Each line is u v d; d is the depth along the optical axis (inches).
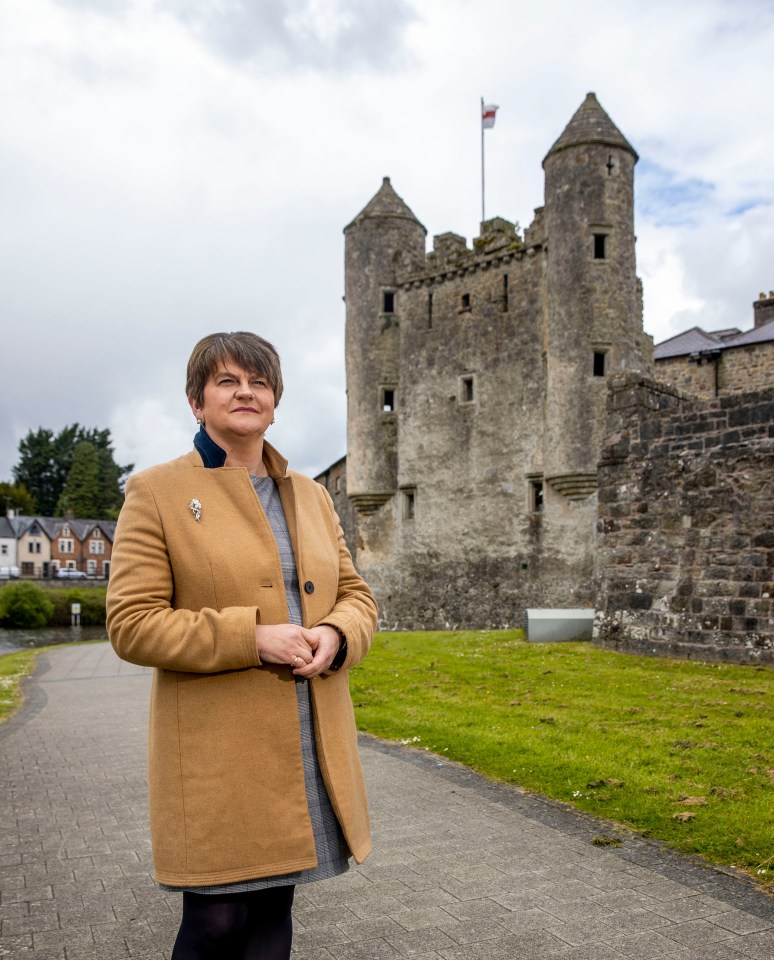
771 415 480.1
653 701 380.5
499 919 164.4
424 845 207.8
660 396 570.3
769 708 353.7
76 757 321.7
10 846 215.5
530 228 1206.9
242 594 108.0
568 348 1103.6
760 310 1546.5
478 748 301.6
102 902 177.8
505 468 1202.0
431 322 1312.7
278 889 110.8
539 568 1147.3
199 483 112.3
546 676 465.7
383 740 330.6
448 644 653.9
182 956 103.7
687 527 517.7
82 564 3784.5
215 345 117.0
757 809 219.9
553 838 211.0
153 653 100.9
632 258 1122.7
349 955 150.6
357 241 1384.1
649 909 167.5
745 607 484.4
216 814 102.5
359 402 1362.0
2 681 571.5
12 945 157.0
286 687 107.0
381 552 1342.3
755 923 160.4
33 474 4458.7
